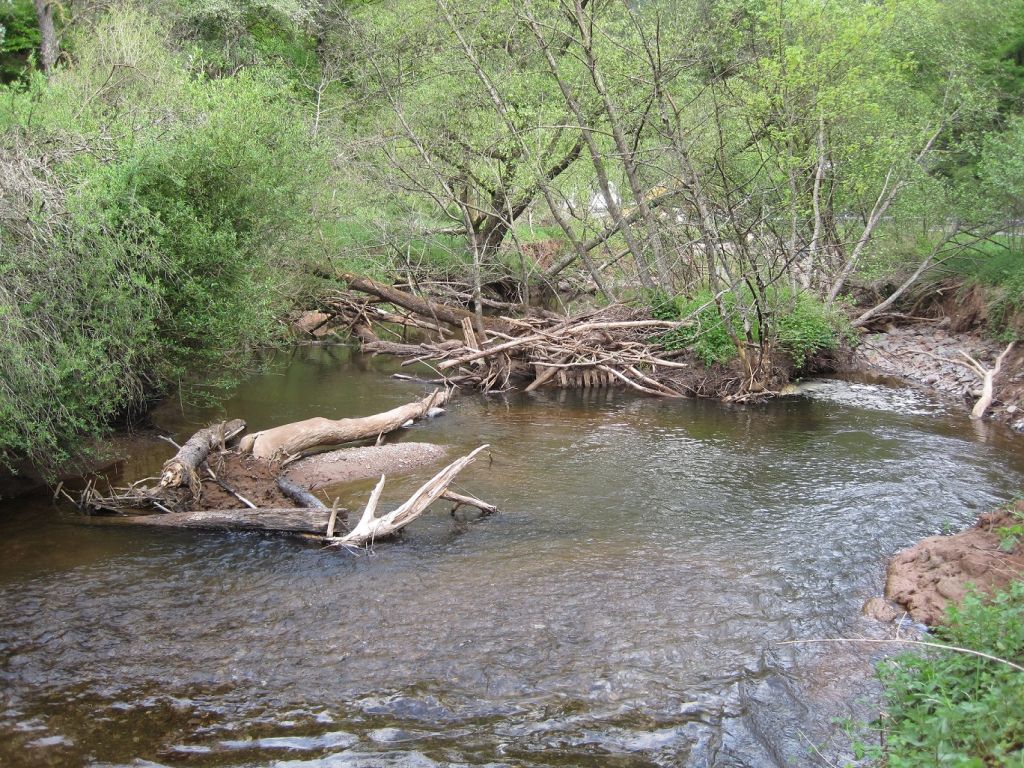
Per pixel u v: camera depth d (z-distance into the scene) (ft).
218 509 27.66
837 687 18.16
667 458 36.09
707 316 52.42
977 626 16.80
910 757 13.75
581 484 32.24
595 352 52.08
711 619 21.15
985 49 77.87
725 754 15.94
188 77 38.06
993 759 13.17
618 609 21.58
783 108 53.31
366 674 18.43
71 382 26.30
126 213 28.58
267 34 81.61
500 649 19.51
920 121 63.36
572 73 59.62
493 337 56.03
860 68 53.78
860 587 23.30
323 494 30.50
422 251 66.23
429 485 26.78
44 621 20.42
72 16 76.13
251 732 16.40
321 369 56.65
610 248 70.33
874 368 57.93
